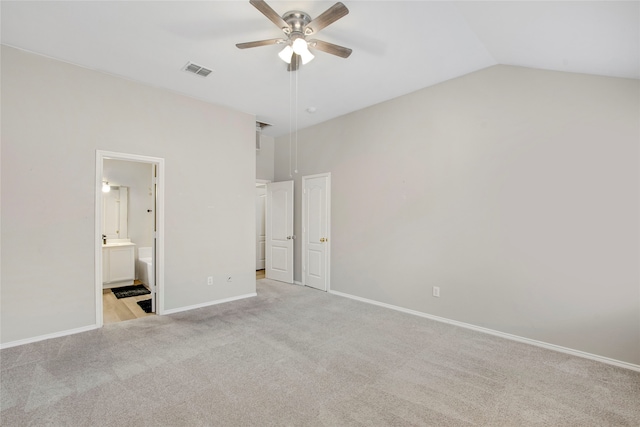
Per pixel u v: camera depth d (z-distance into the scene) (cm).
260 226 678
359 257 443
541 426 179
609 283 254
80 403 197
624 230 247
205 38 268
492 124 316
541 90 286
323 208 500
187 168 395
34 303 290
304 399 203
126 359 257
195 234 402
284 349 278
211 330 324
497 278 313
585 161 264
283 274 562
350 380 227
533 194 291
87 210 318
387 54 293
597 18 181
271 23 248
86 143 319
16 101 282
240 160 450
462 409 193
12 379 225
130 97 348
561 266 276
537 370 242
